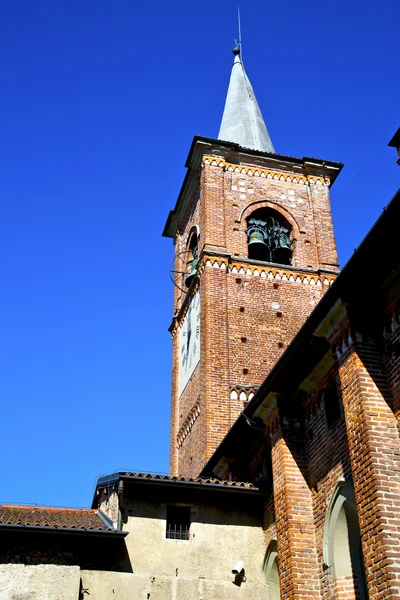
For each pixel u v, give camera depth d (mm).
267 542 19250
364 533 13891
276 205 36438
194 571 18453
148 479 18797
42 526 17047
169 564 18328
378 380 15062
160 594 17766
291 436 18812
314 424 18422
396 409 14633
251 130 41625
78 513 19453
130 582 17641
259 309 32625
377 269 15328
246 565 19047
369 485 13992
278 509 18234
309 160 37906
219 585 18453
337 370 17391
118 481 18625
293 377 18922
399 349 14836
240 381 30531
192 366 33594
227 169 36812
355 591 16016
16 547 17062
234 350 31266
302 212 36625
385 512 13539
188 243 38500
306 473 18344
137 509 18812
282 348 31859
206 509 19547
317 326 16594
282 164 37781
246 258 34000
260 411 19875
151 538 18500
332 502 16750
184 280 38312
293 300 33312
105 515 18984
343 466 16578
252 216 36156
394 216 13812
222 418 29359
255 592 18656
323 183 37906
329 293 15680
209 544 19000
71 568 16938
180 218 40906
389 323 15312
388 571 12977
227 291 32750
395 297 15148
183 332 36688
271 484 19922
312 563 17125
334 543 16516
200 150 36906
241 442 22281
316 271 34438
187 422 33031
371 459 14078
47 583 16641
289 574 17000
